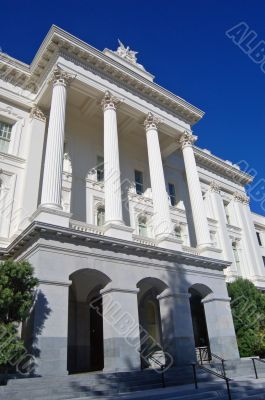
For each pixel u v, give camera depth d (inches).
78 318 892.0
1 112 958.4
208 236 1049.5
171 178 1369.3
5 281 566.6
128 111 1072.2
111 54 1139.3
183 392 567.5
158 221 952.9
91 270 727.7
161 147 1280.8
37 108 1003.9
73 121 1114.7
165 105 1165.7
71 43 937.5
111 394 550.9
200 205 1090.1
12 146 945.5
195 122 1253.7
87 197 1035.3
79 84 962.1
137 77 1069.8
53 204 738.8
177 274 889.5
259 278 1521.9
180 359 791.1
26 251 712.4
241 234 1614.2
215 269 1000.9
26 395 488.7
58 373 591.8
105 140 939.3
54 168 782.5
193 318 1133.1
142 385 615.8
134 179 1212.5
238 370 837.8
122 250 793.6
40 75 1015.6
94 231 806.5
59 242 695.7
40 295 628.1
